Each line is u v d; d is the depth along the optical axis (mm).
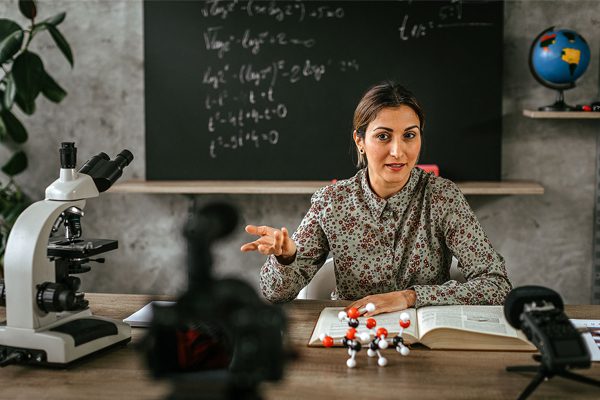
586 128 3592
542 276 3715
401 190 2076
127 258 3947
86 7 3762
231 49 3666
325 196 2152
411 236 2105
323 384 1495
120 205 3914
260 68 3666
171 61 3705
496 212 3701
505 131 3621
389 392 1453
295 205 3816
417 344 1727
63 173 1710
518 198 3676
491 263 2037
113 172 1812
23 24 3799
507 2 3545
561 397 1424
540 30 3541
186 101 3727
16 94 3531
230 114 3715
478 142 3592
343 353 1677
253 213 3840
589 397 1425
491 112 3568
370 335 1697
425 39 3555
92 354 1667
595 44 3523
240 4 3629
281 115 3689
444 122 3594
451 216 2072
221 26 3656
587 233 3658
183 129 3748
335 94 3643
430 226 2092
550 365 1348
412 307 1912
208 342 1083
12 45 3367
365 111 2000
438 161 3621
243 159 3742
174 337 1062
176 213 3885
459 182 3602
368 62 3600
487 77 3547
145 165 3814
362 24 3578
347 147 3674
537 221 3682
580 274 3689
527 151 3629
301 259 2117
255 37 3645
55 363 1601
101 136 3850
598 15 3508
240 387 1037
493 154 3596
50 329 1646
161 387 1501
